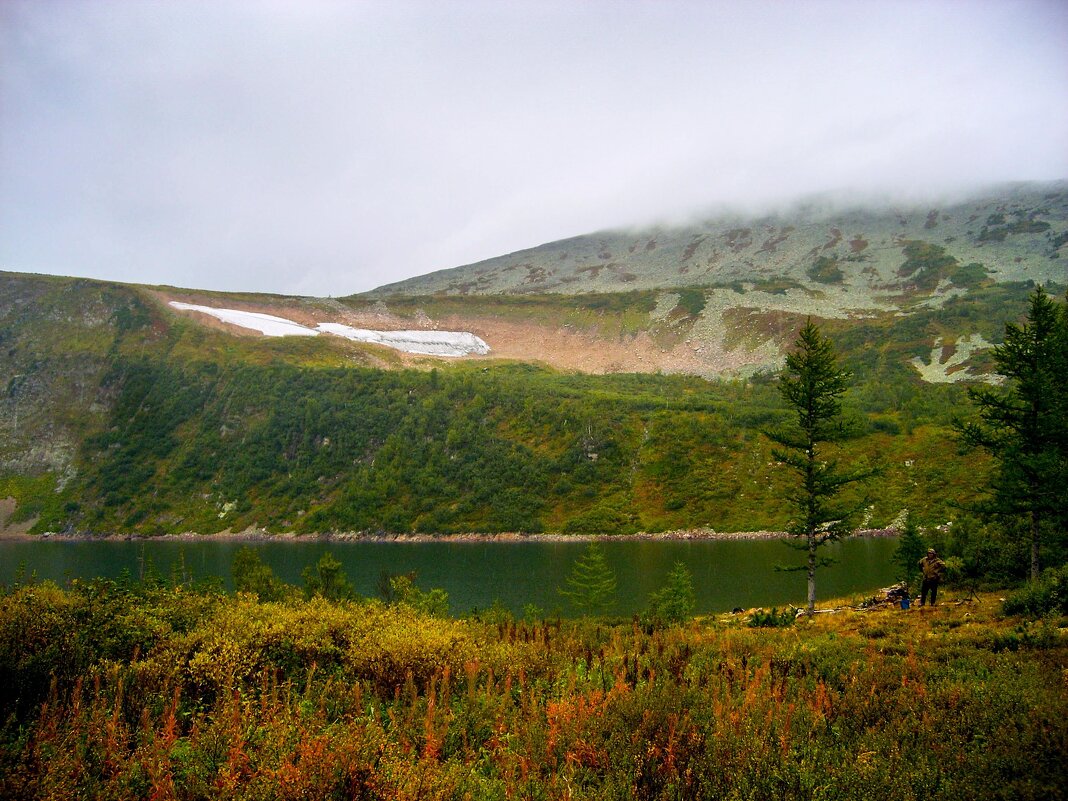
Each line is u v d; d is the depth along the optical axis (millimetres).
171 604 10188
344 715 6738
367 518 122312
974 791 5430
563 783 5688
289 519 127562
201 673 7562
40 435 159500
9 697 6844
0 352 183250
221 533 126125
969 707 7480
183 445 155000
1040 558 26625
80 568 82438
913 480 97688
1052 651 11195
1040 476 25938
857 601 32688
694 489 115938
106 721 5961
